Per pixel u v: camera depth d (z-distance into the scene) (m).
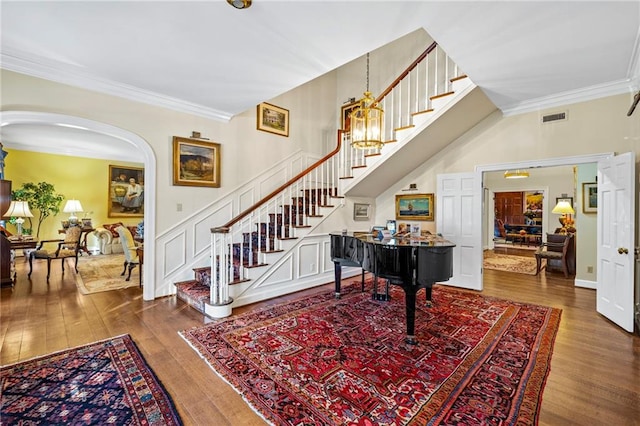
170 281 4.04
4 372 2.17
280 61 2.93
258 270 3.87
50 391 1.96
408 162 5.05
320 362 2.34
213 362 2.33
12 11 2.14
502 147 4.33
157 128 3.91
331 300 3.90
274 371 2.21
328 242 4.91
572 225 7.10
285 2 2.05
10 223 6.30
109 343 2.63
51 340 2.69
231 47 2.65
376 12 2.16
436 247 2.72
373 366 2.28
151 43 2.61
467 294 4.27
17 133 5.53
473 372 2.20
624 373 2.20
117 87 3.49
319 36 2.48
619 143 3.42
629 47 2.61
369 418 1.72
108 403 1.85
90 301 3.77
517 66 3.00
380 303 3.77
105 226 7.76
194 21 2.28
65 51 2.75
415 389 2.00
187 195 4.22
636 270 3.03
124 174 8.30
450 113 3.99
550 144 3.91
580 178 4.73
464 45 2.60
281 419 1.72
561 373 2.20
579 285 4.73
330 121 6.70
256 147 5.12
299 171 5.92
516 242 10.58
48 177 7.16
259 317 3.28
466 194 4.64
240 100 3.99
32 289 4.30
